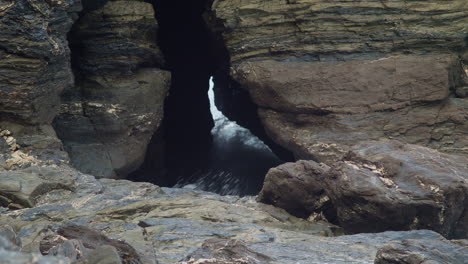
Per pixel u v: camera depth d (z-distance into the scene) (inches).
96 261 128.6
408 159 381.4
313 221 405.7
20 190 386.3
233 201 430.6
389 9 627.2
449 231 366.3
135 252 183.5
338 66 621.6
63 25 545.3
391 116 607.5
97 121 639.1
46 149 514.3
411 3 627.5
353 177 367.9
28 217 358.0
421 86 609.0
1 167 458.6
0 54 505.0
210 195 447.8
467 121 603.8
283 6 641.6
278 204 415.5
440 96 608.1
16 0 501.4
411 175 365.7
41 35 514.0
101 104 639.8
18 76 510.9
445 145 601.9
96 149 636.1
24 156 492.1
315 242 281.7
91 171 619.8
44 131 534.6
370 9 628.7
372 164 387.2
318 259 238.7
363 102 609.3
